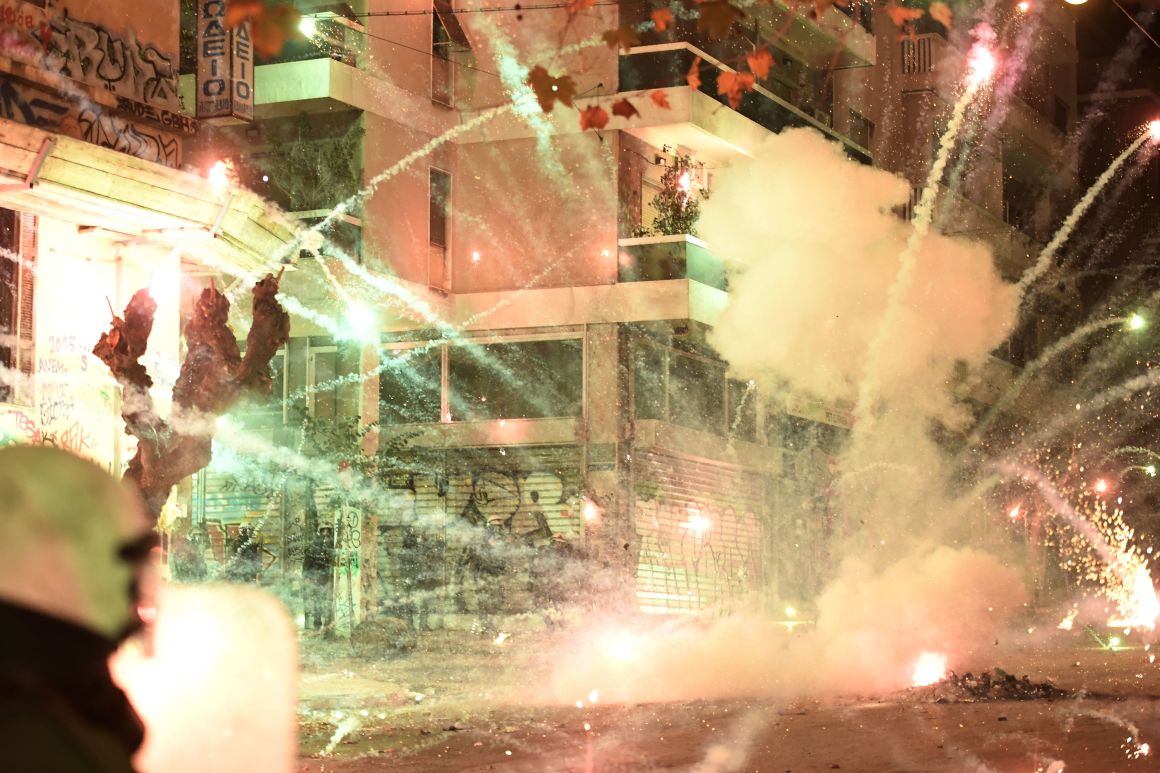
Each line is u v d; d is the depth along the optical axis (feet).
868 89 134.92
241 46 57.57
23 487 4.36
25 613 4.24
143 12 54.24
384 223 95.86
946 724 39.96
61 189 45.50
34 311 50.24
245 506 93.91
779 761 32.55
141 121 53.42
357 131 94.38
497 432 98.68
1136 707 44.55
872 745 35.27
